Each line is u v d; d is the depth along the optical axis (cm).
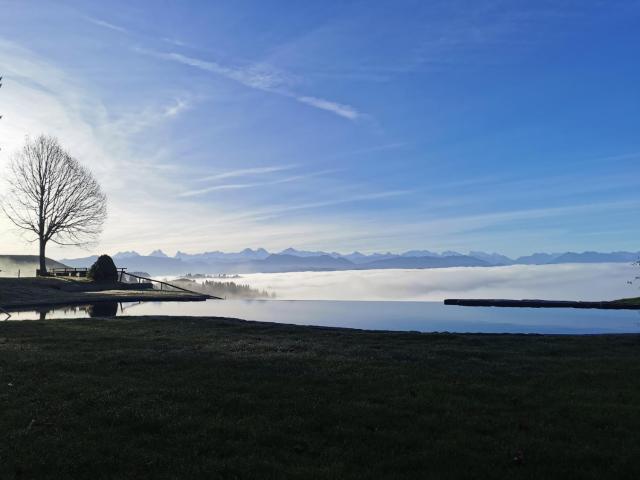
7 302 2436
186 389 745
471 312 2100
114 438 568
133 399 698
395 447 550
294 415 643
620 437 575
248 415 645
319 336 1265
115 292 3209
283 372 853
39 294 2838
